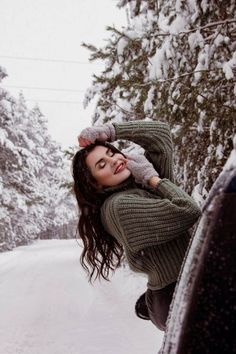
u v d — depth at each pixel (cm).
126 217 162
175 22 615
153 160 195
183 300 84
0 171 2459
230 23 621
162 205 161
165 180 174
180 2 613
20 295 1165
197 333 79
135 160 186
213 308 78
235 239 77
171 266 166
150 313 186
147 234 160
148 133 193
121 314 797
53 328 718
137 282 1125
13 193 2728
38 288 1297
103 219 184
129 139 194
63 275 1630
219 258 77
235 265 76
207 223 80
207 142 716
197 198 667
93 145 186
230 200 77
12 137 2836
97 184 185
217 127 610
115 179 181
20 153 2370
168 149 194
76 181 190
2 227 3197
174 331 86
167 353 88
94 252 197
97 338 626
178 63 620
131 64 660
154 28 649
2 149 2350
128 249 167
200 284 79
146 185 181
